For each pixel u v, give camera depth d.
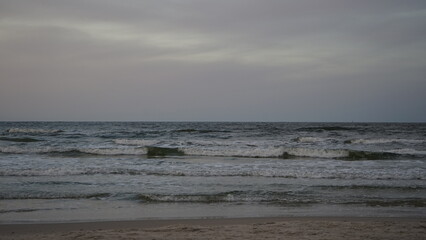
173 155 22.14
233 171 14.70
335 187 11.76
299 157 21.41
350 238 6.27
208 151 22.45
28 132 44.22
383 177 13.63
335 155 21.66
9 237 6.48
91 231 6.85
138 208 9.18
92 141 30.58
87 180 12.86
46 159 18.27
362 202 9.89
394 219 8.16
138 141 29.20
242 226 7.18
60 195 10.39
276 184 12.31
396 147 26.61
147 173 14.32
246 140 32.72
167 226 7.22
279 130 52.66
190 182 12.62
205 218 8.25
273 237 6.32
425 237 6.34
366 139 32.03
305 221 7.64
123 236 6.43
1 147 22.31
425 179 13.32
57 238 6.34
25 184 11.94
